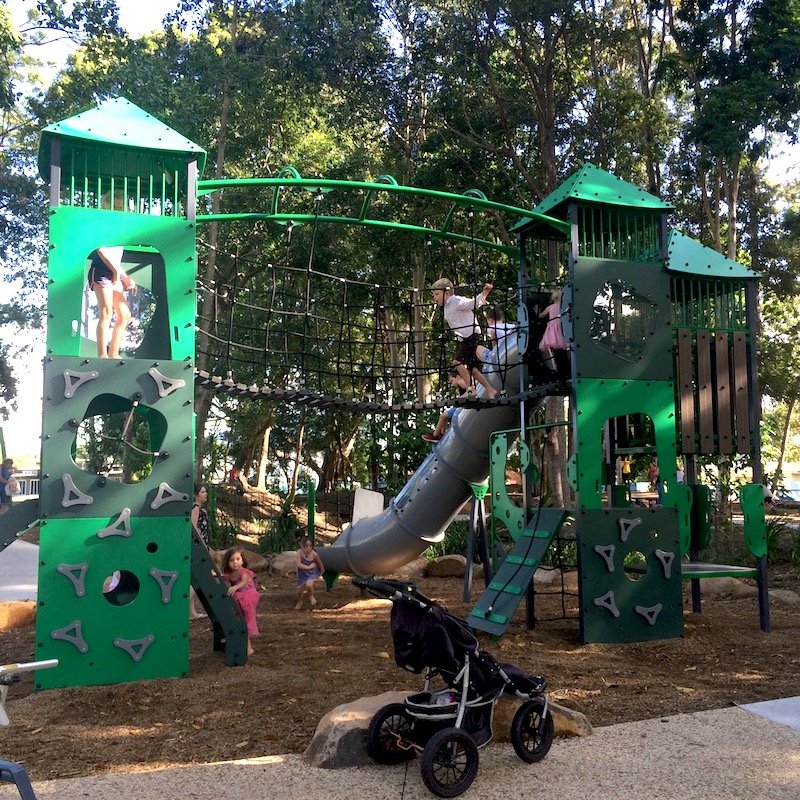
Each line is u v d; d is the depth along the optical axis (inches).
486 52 815.7
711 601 431.5
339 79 833.5
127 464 816.3
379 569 461.7
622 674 273.6
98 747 200.5
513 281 863.7
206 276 870.4
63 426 265.4
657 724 210.7
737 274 367.2
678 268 357.1
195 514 368.8
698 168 808.9
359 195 856.3
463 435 427.5
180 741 203.6
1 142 1188.5
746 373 370.9
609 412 341.1
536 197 836.6
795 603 424.2
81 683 259.3
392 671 272.1
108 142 275.1
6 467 890.1
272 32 852.0
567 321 345.7
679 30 791.7
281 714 224.4
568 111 847.1
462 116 856.3
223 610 286.4
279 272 916.0
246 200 860.0
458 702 174.2
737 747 191.9
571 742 196.1
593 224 353.7
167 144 283.4
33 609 377.1
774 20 728.3
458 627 179.0
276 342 919.0
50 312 267.7
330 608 423.5
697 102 803.4
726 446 362.0
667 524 342.3
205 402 887.7
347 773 176.1
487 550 457.4
